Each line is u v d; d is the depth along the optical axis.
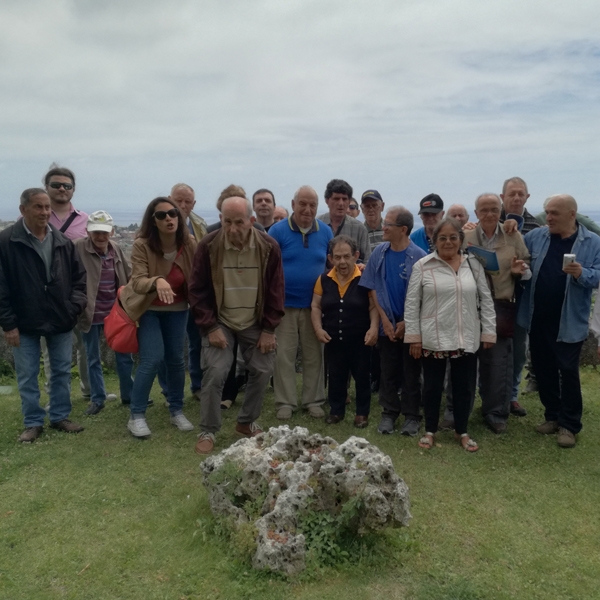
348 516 3.06
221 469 3.37
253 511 3.22
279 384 5.46
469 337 4.56
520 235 5.04
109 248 5.67
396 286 5.00
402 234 5.00
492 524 3.55
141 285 4.52
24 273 4.66
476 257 4.76
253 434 4.90
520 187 5.48
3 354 7.58
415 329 4.73
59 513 3.62
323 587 2.89
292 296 5.36
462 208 6.38
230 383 5.70
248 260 4.52
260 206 6.16
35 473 4.19
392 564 3.08
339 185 5.80
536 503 3.83
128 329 4.72
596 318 4.61
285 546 2.95
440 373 4.71
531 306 4.98
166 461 4.41
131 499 3.80
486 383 5.14
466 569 3.08
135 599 2.83
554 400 5.11
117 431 5.05
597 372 7.18
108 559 3.13
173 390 5.18
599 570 3.10
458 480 4.15
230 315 4.59
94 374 5.59
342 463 3.20
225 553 3.15
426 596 2.83
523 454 4.64
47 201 4.65
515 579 3.01
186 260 4.84
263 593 2.84
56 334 4.88
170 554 3.17
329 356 5.27
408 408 5.08
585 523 3.60
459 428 4.79
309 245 5.37
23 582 2.95
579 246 4.82
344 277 5.20
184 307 4.97
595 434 5.09
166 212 4.52
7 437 4.89
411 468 4.34
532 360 5.17
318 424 5.32
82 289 5.01
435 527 3.48
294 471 3.21
